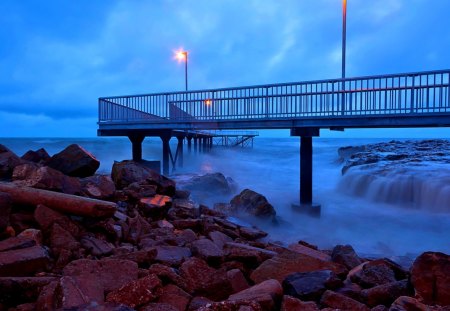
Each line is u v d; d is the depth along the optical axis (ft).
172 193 29.04
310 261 15.55
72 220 17.06
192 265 12.78
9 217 14.99
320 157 147.74
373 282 14.46
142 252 14.48
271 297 11.46
